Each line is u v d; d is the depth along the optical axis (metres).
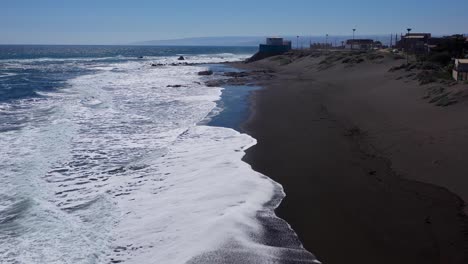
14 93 30.31
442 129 14.96
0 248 7.95
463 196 10.19
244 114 22.12
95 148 15.27
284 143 15.91
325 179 11.89
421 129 15.64
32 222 9.06
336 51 70.50
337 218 9.38
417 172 11.93
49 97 28.58
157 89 34.53
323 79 40.47
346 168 12.82
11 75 46.69
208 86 36.62
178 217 9.31
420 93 22.11
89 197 10.63
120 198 10.56
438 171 11.66
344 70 45.78
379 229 8.84
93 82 40.28
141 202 10.27
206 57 117.62
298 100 26.22
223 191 10.87
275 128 18.56
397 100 22.00
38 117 20.64
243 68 65.06
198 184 11.47
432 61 38.97
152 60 94.31
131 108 24.41
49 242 8.22
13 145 15.17
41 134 17.00
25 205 9.93
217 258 7.52
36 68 59.56
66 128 18.28
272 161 13.64
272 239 8.35
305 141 16.11
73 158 13.98
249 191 10.91
